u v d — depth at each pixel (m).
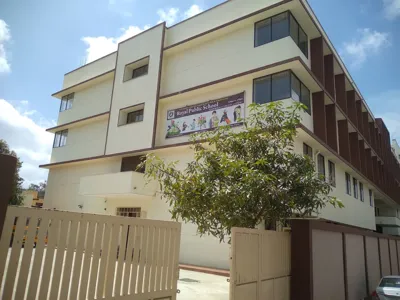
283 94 15.12
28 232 3.94
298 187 7.53
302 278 7.70
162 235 5.56
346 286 9.95
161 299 5.40
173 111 19.25
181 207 7.32
